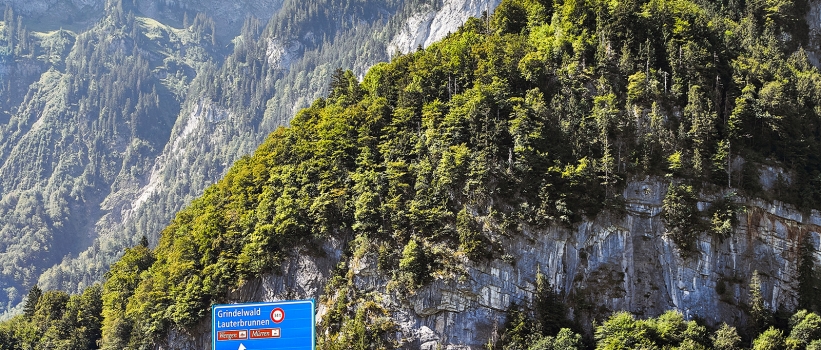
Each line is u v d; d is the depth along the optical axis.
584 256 169.50
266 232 184.62
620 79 185.75
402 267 168.88
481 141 175.62
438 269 168.12
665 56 190.62
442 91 192.38
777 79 191.75
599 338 160.38
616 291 169.00
